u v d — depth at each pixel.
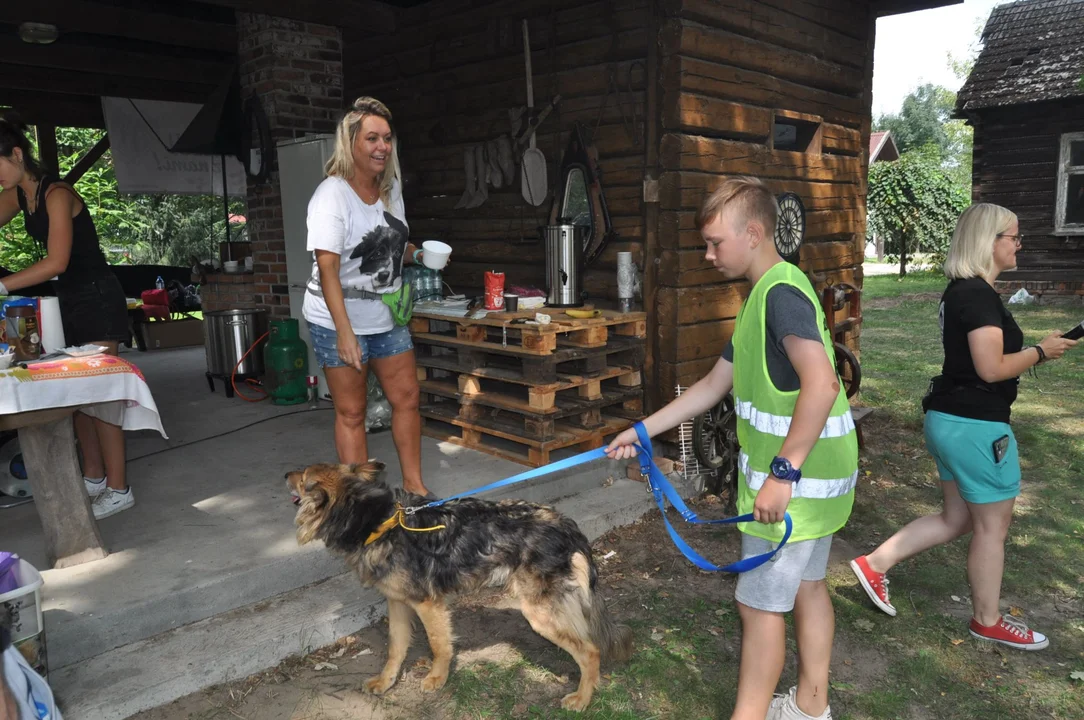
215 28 6.99
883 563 3.35
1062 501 4.72
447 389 5.27
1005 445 2.90
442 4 5.93
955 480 3.03
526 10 5.37
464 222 6.16
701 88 4.73
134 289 11.89
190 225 22.53
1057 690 2.86
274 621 3.16
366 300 3.55
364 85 6.82
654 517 4.58
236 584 3.24
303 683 2.94
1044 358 2.84
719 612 3.45
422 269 5.64
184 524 3.77
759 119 5.26
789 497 2.04
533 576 2.69
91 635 2.87
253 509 3.96
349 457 3.70
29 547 3.51
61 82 8.98
